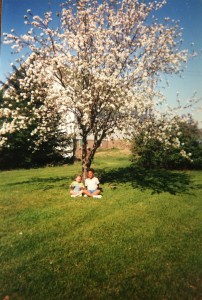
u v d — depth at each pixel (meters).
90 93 10.45
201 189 11.49
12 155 20.33
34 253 5.98
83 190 10.38
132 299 4.58
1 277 5.13
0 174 16.95
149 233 6.93
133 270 5.34
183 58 11.07
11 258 5.79
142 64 10.65
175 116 11.29
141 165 17.67
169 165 17.03
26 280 5.04
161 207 8.95
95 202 9.55
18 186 12.41
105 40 11.23
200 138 16.83
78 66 10.52
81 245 6.31
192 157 16.64
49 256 5.84
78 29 11.41
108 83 10.13
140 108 10.59
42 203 9.55
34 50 11.04
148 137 11.45
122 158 23.66
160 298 4.60
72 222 7.67
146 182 12.80
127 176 14.34
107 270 5.34
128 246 6.26
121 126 11.30
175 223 7.60
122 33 11.46
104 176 14.30
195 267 5.37
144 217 8.05
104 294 4.69
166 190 11.29
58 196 10.45
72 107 11.15
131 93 10.35
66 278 5.10
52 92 11.12
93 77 10.74
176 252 5.96
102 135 11.80
